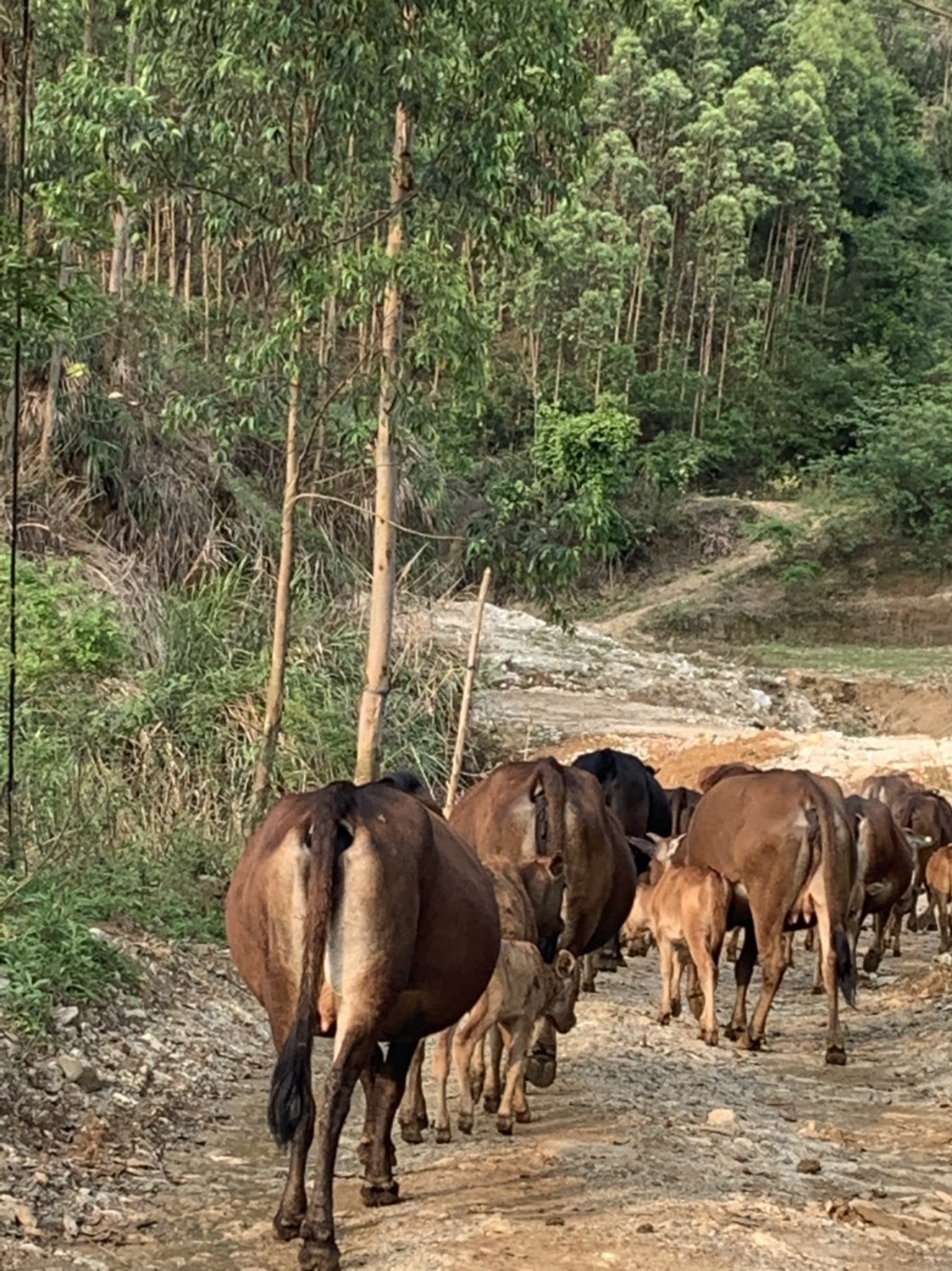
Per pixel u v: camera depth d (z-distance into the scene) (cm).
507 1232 678
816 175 7038
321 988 639
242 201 1498
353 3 1371
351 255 1434
